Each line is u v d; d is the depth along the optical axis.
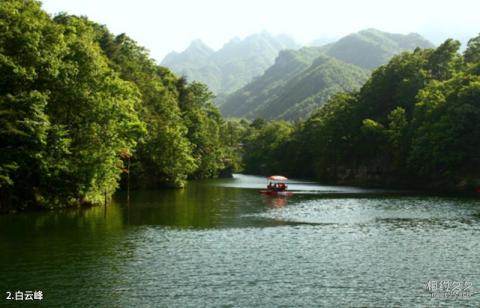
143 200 69.44
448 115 92.94
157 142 94.88
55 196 54.09
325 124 149.00
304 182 131.62
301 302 22.80
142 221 46.62
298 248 34.09
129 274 27.06
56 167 50.56
